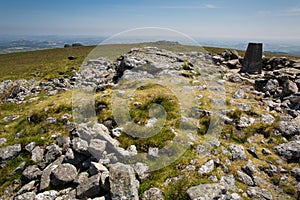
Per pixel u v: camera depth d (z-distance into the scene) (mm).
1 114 14094
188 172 7852
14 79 23562
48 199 7215
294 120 10469
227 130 10008
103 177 7199
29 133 10945
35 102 14961
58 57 39031
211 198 6570
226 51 24281
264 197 6930
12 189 8250
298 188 7188
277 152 8742
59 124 11203
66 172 7941
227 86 14852
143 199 6879
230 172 7906
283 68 17359
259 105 12070
